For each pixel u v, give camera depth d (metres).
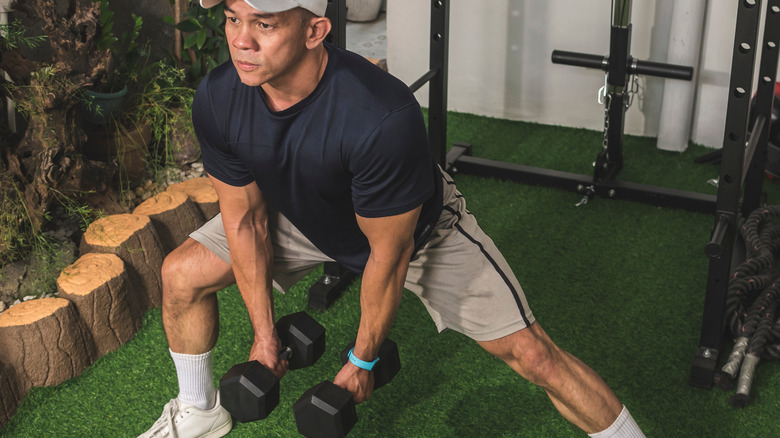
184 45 3.37
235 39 1.24
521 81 3.98
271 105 1.43
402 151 1.37
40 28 2.97
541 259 2.98
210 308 1.95
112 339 2.46
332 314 2.67
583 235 3.13
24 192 2.63
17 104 2.60
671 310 2.69
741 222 3.03
